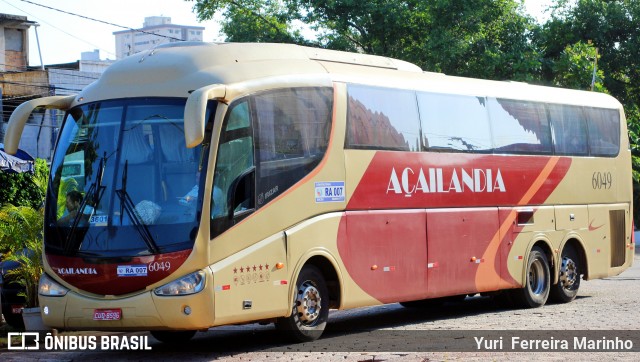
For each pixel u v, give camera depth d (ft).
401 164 47.78
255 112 39.68
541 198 58.59
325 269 43.60
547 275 59.11
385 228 46.37
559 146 60.75
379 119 46.80
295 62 43.27
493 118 55.36
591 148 63.87
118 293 36.68
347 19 129.49
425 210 49.21
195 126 35.12
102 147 38.34
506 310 57.31
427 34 128.36
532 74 132.36
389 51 130.72
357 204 44.78
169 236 36.45
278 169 40.45
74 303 37.29
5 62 171.94
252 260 38.63
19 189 83.51
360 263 44.70
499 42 134.62
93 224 37.37
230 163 38.09
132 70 39.63
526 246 57.11
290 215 40.88
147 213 36.86
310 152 42.34
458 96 52.75
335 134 43.83
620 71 151.02
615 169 66.28
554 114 60.75
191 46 40.96
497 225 54.65
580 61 131.44
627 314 52.70
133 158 37.76
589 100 64.54
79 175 38.47
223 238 37.32
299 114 42.01
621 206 66.69
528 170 57.62
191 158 37.22
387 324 50.52
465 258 51.88
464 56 130.31
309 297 42.14
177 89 38.37
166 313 35.96
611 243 65.46
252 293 38.52
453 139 51.90
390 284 46.50
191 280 36.19
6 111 139.44
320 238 42.42
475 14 126.00
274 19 137.18
